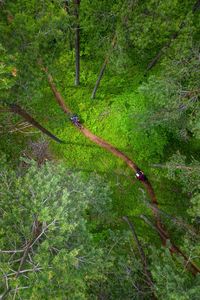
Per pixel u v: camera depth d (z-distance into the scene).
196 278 13.62
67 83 22.56
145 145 21.31
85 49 20.58
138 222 21.03
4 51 12.63
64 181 13.53
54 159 21.30
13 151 18.62
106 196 17.39
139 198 21.50
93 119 22.23
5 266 9.35
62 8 15.84
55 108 22.12
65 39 18.14
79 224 11.93
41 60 15.08
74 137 22.00
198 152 22.23
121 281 14.70
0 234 10.55
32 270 9.70
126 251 17.55
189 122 15.73
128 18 15.67
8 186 11.47
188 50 15.06
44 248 10.09
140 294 15.04
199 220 18.08
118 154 22.02
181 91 15.00
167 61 15.62
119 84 22.42
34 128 21.48
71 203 12.52
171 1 15.13
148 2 15.92
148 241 20.53
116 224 20.75
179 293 11.85
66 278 9.91
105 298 14.69
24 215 10.98
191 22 15.72
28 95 14.22
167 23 15.71
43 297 9.77
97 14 16.52
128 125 21.19
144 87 15.76
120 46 16.75
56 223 11.48
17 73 13.84
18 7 15.21
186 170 17.28
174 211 21.27
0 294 9.81
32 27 14.01
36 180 11.62
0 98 14.05
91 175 19.41
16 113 16.08
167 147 22.08
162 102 15.49
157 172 21.88
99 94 22.47
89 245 11.89
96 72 22.45
